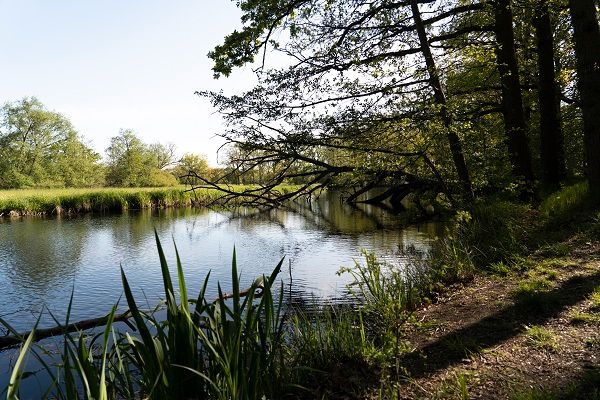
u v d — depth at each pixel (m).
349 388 3.40
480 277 6.20
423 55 9.62
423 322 4.68
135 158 73.69
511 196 10.27
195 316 2.80
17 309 8.65
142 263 12.84
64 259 13.61
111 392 2.83
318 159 10.58
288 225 21.45
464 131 9.30
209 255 13.68
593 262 5.63
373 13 10.50
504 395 2.99
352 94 9.68
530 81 13.79
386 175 10.22
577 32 7.96
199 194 39.28
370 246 13.42
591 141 7.94
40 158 64.38
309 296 8.09
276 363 3.55
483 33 11.66
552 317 4.19
